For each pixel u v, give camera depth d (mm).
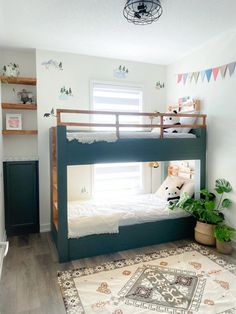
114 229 2834
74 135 2625
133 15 2363
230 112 2947
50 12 2408
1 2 2211
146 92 4059
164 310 1871
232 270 2432
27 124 3482
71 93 3592
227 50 2945
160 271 2418
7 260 2676
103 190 3920
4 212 3336
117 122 2783
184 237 3240
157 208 3170
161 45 3287
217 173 3168
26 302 1979
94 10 2373
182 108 3738
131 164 4094
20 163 3424
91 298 2012
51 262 2631
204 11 2395
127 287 2158
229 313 1837
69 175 3672
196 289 2127
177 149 3117
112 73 3814
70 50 3451
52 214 3350
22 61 3457
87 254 2740
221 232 2775
